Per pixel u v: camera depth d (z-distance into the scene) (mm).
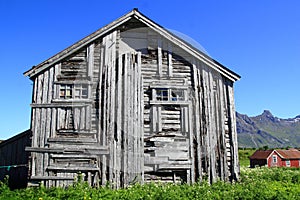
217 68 14133
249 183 12930
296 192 11953
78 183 11883
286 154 71188
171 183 12828
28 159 12398
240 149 121062
